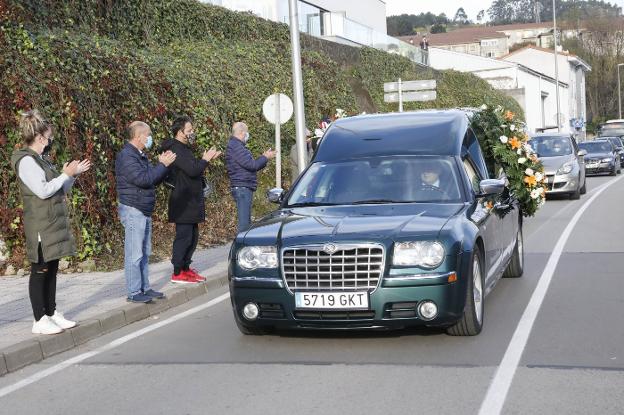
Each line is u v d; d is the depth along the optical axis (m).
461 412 6.10
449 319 8.07
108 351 8.63
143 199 10.45
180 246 11.90
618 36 130.75
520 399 6.36
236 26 27.19
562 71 100.12
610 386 6.62
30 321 9.64
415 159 9.84
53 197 8.63
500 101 59.44
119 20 21.20
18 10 14.26
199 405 6.55
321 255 8.02
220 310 10.64
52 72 14.01
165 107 17.09
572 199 26.83
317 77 28.45
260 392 6.82
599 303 9.99
